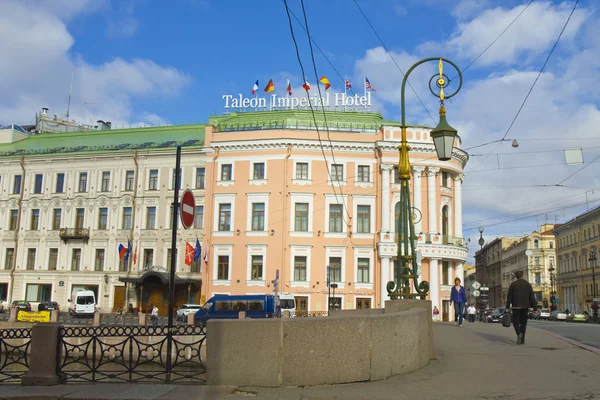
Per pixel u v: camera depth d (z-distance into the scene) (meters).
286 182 48.78
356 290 47.75
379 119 53.31
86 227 52.78
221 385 8.51
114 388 8.55
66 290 52.00
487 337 15.61
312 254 48.31
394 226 48.56
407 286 14.07
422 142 48.97
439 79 14.13
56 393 8.25
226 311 37.75
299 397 7.88
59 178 54.44
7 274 53.66
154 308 39.56
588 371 9.98
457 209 51.16
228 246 48.88
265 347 8.54
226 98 55.75
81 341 19.03
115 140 55.66
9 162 55.31
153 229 51.34
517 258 113.38
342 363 8.79
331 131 49.59
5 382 10.12
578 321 62.66
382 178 48.88
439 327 19.72
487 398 7.95
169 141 53.78
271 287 47.56
